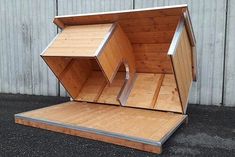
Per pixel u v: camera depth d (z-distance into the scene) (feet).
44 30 18.83
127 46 13.61
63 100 17.51
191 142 9.83
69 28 13.74
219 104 15.07
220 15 14.56
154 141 8.88
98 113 12.53
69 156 8.79
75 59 14.83
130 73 14.06
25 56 19.69
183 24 11.28
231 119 12.62
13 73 20.33
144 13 11.62
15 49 20.02
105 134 9.84
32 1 18.94
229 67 14.70
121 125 10.65
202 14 14.89
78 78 15.19
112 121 11.21
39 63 19.24
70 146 9.58
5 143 9.94
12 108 15.61
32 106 16.07
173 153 8.91
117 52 12.75
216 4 14.57
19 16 19.54
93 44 11.95
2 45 20.47
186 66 12.26
